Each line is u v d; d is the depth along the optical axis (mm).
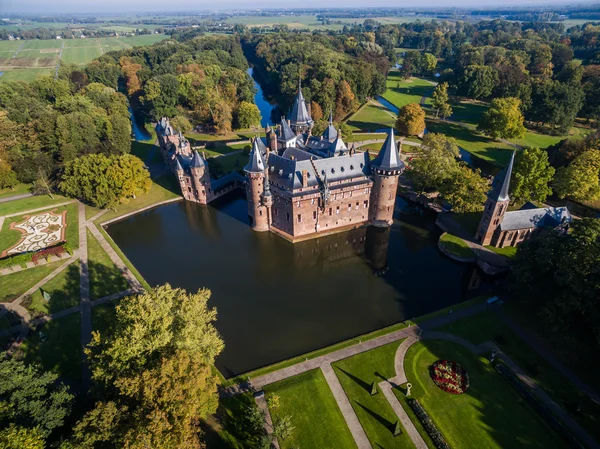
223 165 121938
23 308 63719
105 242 82875
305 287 71938
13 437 30766
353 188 83000
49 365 52938
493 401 47906
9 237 84312
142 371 38156
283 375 51562
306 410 46875
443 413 46469
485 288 71188
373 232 88500
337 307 66688
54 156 114500
